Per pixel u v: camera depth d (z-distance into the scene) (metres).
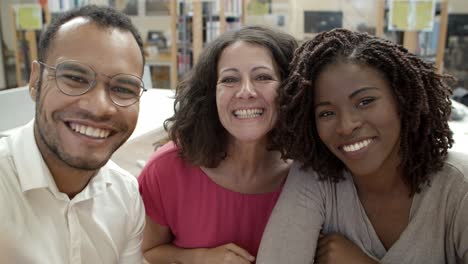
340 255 1.03
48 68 0.85
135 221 1.13
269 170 1.30
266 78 1.13
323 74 0.97
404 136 0.98
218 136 1.24
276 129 1.15
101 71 0.85
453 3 2.71
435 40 2.15
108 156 0.93
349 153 0.98
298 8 2.43
